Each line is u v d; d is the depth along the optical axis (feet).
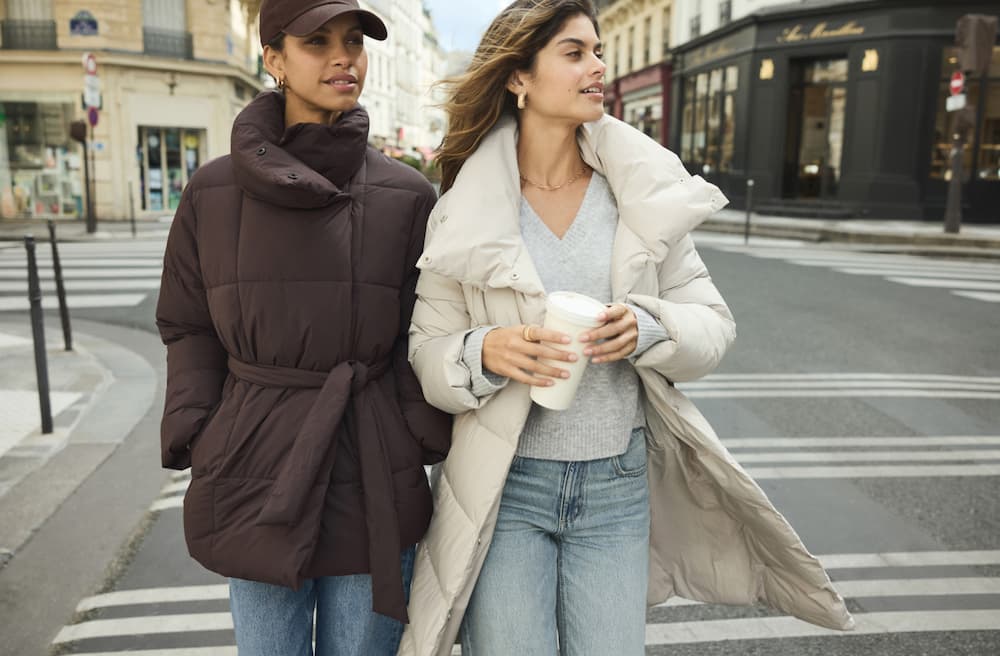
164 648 8.14
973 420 16.30
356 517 5.13
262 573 4.91
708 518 5.96
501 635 5.26
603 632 5.28
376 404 5.26
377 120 175.94
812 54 63.52
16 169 69.56
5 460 13.02
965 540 10.93
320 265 4.99
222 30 76.33
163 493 11.85
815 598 5.65
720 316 5.52
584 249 5.47
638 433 5.58
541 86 5.31
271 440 4.99
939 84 58.18
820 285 32.60
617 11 106.83
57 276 20.75
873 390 18.37
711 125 77.41
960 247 47.21
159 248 45.60
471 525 5.19
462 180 5.33
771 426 15.80
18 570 9.57
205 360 5.41
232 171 5.17
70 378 18.19
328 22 4.92
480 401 5.16
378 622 5.43
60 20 68.80
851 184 61.77
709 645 8.43
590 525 5.41
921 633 8.64
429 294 5.48
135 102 71.72
